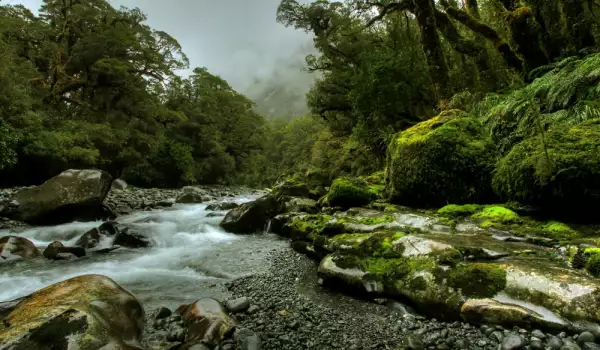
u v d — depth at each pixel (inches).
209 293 182.9
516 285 120.2
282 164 2859.3
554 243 149.6
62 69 1036.5
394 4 527.8
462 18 450.3
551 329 103.6
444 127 262.2
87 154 837.8
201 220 400.8
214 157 1818.4
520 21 377.1
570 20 362.6
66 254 257.3
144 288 191.8
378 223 229.6
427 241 162.6
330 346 118.2
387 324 133.2
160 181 1411.2
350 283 165.9
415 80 549.0
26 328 94.2
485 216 200.2
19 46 1021.2
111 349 95.7
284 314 147.9
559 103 233.9
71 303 112.6
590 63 218.8
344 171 806.5
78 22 1160.2
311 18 879.7
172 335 125.0
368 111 612.7
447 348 108.9
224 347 115.6
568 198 168.6
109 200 588.4
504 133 247.8
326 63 915.4
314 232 273.9
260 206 373.1
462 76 524.7
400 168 283.3
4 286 192.7
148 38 1332.4
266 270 223.9
